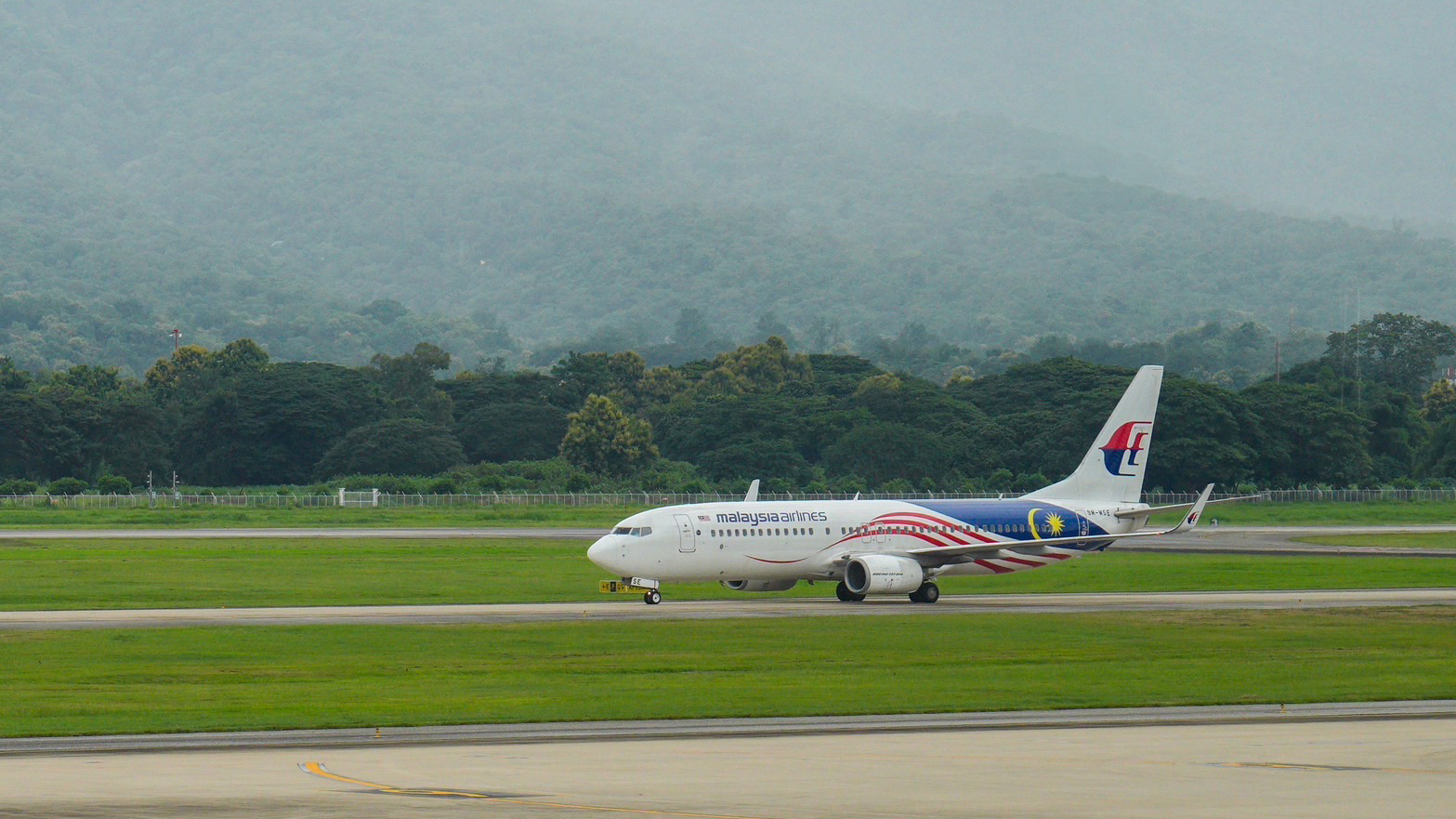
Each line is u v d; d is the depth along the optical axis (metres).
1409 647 86.94
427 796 43.12
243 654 81.56
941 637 91.31
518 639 89.25
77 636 89.12
